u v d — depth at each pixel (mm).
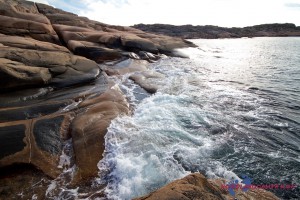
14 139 6801
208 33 80688
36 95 10320
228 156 6855
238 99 11688
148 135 7652
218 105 10734
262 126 8852
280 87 14234
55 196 5375
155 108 9898
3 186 5594
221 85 14211
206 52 31719
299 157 6965
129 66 17125
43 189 5559
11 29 17062
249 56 29016
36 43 14219
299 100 11945
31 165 6180
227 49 38344
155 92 12023
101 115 8438
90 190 5574
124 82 13664
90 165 6262
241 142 7648
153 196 3623
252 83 15000
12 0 23094
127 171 6062
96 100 9797
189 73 17016
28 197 5312
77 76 12539
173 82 14031
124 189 5559
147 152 6785
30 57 11734
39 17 20250
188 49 31125
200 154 6871
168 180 5789
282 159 6820
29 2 25953
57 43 18922
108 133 7418
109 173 6090
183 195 3561
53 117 8203
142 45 22969
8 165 6059
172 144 7293
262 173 6176
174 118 9070
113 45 22203
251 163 6578
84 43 19438
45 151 6656
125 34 25781
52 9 28266
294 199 5344
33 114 8453
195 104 10695
